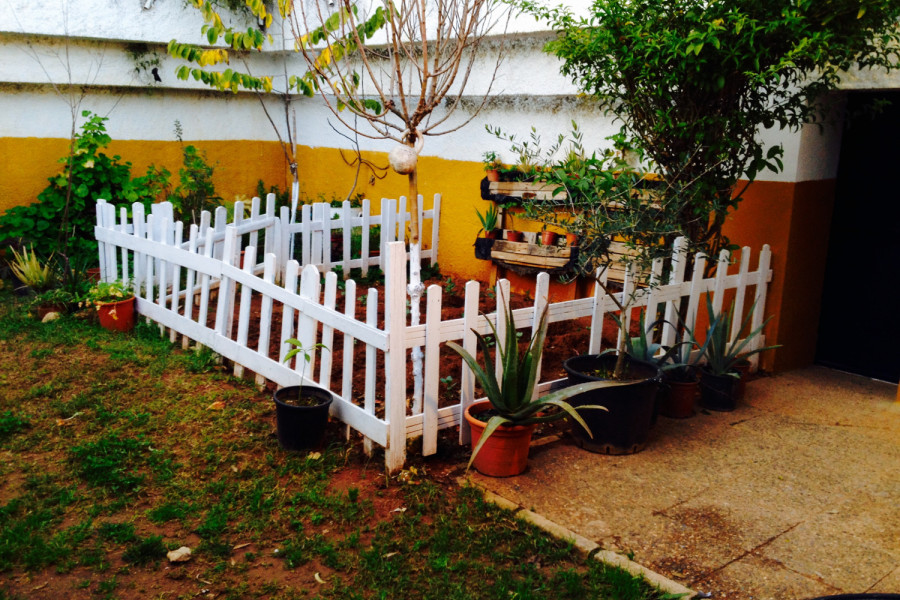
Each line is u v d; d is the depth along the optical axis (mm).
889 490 4387
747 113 5359
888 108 6082
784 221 6102
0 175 8547
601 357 5211
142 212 6730
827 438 5125
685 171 5480
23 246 7793
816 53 4531
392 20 4406
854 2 4602
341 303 7543
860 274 6449
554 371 5977
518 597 3307
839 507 4184
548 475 4480
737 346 6051
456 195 8602
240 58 10375
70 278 7191
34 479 4156
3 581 3318
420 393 4621
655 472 4559
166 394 5406
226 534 3766
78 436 4719
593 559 3613
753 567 3590
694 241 5723
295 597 3305
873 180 6266
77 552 3545
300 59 10344
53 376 5621
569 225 4926
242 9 10070
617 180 4871
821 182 6293
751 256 6371
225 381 5719
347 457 4551
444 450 4727
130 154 9617
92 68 9008
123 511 3932
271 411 5203
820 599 3059
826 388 6156
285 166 11141
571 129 7379
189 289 6184
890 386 6254
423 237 8930
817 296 6656
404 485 4262
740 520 4016
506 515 4000
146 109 9695
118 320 6652
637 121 5691
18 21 8094
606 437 4734
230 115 10531
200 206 9430
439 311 4430
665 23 4996
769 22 4629
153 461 4422
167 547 3623
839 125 6305
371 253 8977
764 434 5172
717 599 3344
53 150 8906
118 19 8891
